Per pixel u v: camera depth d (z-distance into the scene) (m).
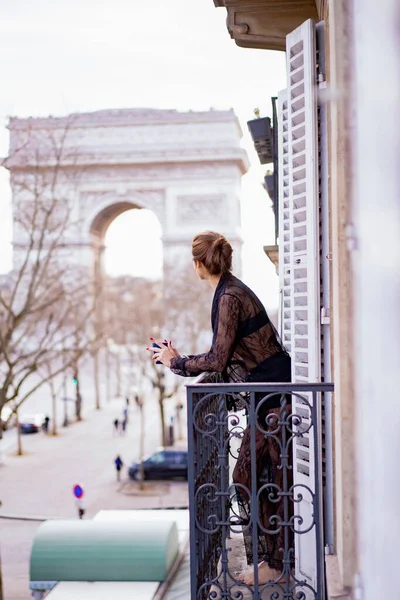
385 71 1.46
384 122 1.46
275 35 7.66
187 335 60.72
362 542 1.58
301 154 5.56
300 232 5.63
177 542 15.77
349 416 1.76
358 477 1.61
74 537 15.26
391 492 1.44
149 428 54.84
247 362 5.02
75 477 37.69
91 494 33.91
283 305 6.78
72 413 63.56
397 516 1.41
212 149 63.22
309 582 5.23
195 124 64.19
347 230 1.71
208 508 5.16
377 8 1.51
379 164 1.49
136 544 14.45
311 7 7.64
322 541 5.13
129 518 17.78
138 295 87.88
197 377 4.93
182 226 63.69
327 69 5.07
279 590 5.34
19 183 24.38
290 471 5.36
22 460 42.41
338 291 3.61
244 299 4.85
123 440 49.25
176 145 63.88
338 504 4.03
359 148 1.61
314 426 4.43
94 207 64.12
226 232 63.34
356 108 1.63
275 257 11.92
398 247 1.39
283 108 7.27
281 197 7.14
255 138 13.34
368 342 1.55
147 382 85.06
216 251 4.91
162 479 36.97
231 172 63.75
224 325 4.79
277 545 5.39
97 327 51.75
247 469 5.29
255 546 4.56
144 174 64.50
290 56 5.79
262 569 5.41
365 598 1.55
